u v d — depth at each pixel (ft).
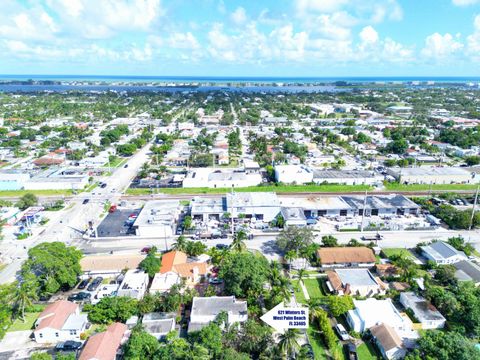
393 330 237.45
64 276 283.59
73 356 211.82
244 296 277.44
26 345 239.50
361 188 548.31
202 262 319.88
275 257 347.15
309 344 230.89
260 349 219.41
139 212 453.99
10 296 263.90
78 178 563.89
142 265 308.19
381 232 402.72
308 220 419.74
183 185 555.28
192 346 214.28
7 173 570.87
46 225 426.51
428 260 335.67
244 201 446.60
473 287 274.77
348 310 257.55
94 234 400.67
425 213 451.53
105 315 254.68
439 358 207.51
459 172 579.07
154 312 259.80
